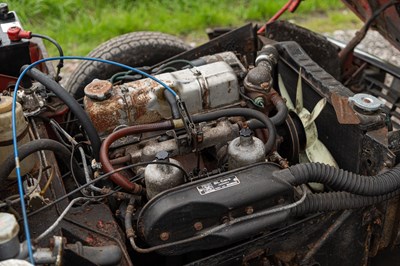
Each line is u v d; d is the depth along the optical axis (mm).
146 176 2225
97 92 2496
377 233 2615
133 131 2391
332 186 2314
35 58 3246
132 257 2562
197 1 6629
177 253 2189
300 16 6594
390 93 4004
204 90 2617
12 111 2156
